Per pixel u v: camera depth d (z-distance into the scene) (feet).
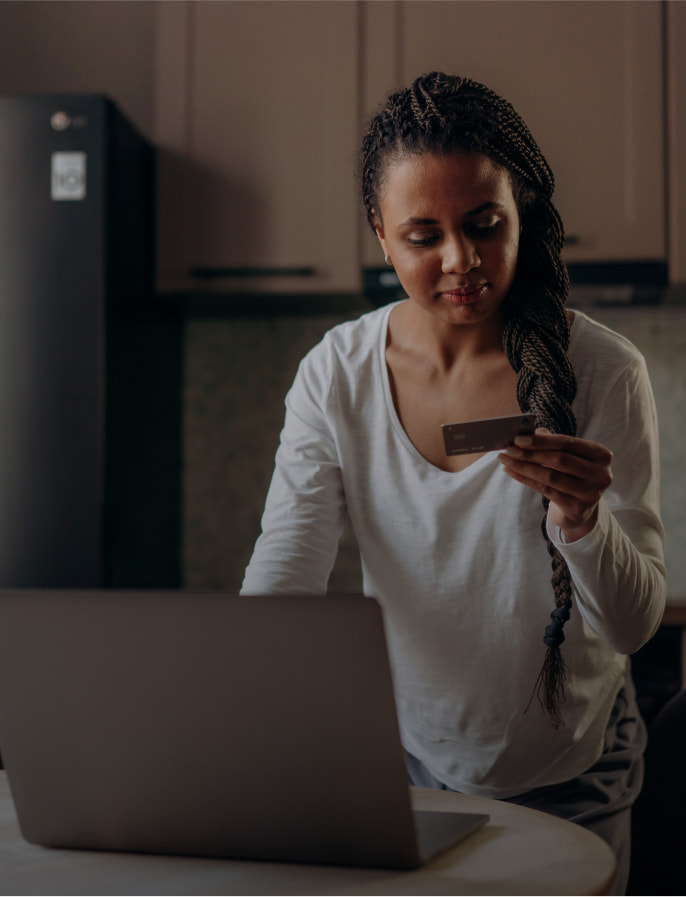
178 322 8.75
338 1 7.65
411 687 3.74
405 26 7.55
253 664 2.24
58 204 7.18
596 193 7.28
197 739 2.32
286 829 2.31
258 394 8.73
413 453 3.69
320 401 3.89
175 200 7.77
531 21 7.41
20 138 7.23
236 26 7.77
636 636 3.19
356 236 7.57
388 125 3.32
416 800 2.93
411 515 3.68
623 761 3.69
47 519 7.04
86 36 8.85
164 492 8.30
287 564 3.65
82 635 2.36
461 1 7.49
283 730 2.25
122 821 2.44
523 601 3.52
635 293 7.56
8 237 7.20
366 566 3.86
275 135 7.69
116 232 7.29
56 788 2.48
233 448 8.73
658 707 6.70
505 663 3.56
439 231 3.20
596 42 7.33
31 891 2.19
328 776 2.24
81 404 7.07
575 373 3.62
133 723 2.36
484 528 3.55
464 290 3.25
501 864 2.30
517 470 2.87
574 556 3.00
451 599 3.62
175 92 7.80
